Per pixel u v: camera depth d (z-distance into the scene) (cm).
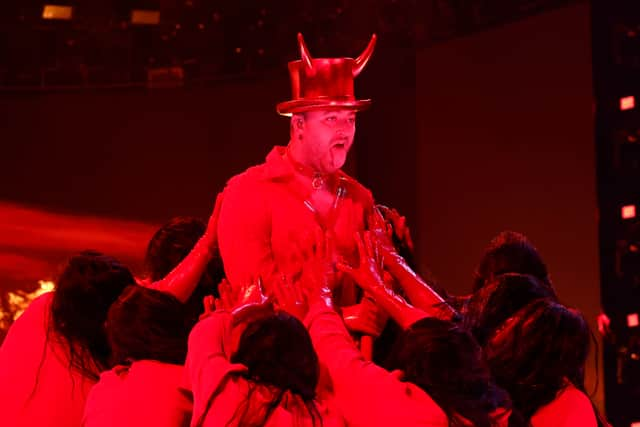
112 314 457
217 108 1104
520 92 941
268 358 421
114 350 460
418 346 432
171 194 1107
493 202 966
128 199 1104
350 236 478
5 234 1071
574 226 910
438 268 1004
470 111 976
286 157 477
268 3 1062
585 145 898
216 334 436
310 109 450
